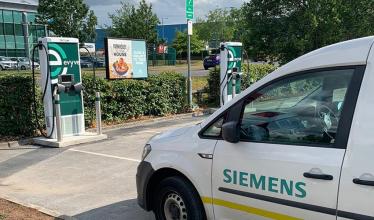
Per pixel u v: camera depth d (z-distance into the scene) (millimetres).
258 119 3818
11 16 61094
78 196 6207
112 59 13242
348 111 3199
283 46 17719
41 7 45688
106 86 12125
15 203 5852
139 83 13094
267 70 18625
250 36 18938
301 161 3361
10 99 10031
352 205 3049
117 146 9578
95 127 11805
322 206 3213
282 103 3707
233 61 14773
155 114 13867
